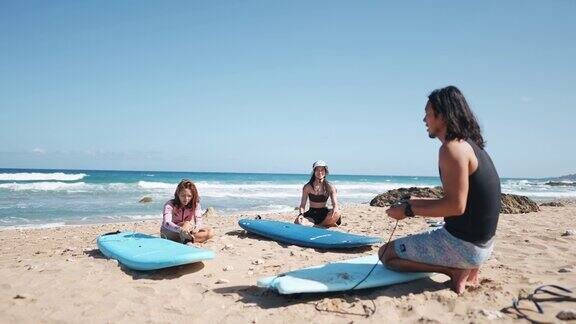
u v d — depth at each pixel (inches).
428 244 151.0
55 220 531.8
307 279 156.7
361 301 147.9
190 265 214.2
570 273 178.7
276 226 313.7
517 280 168.1
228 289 172.9
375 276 161.9
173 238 264.8
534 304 136.9
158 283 183.0
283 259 231.9
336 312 141.1
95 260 228.4
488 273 181.0
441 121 140.0
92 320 141.3
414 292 154.3
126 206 714.2
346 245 253.1
